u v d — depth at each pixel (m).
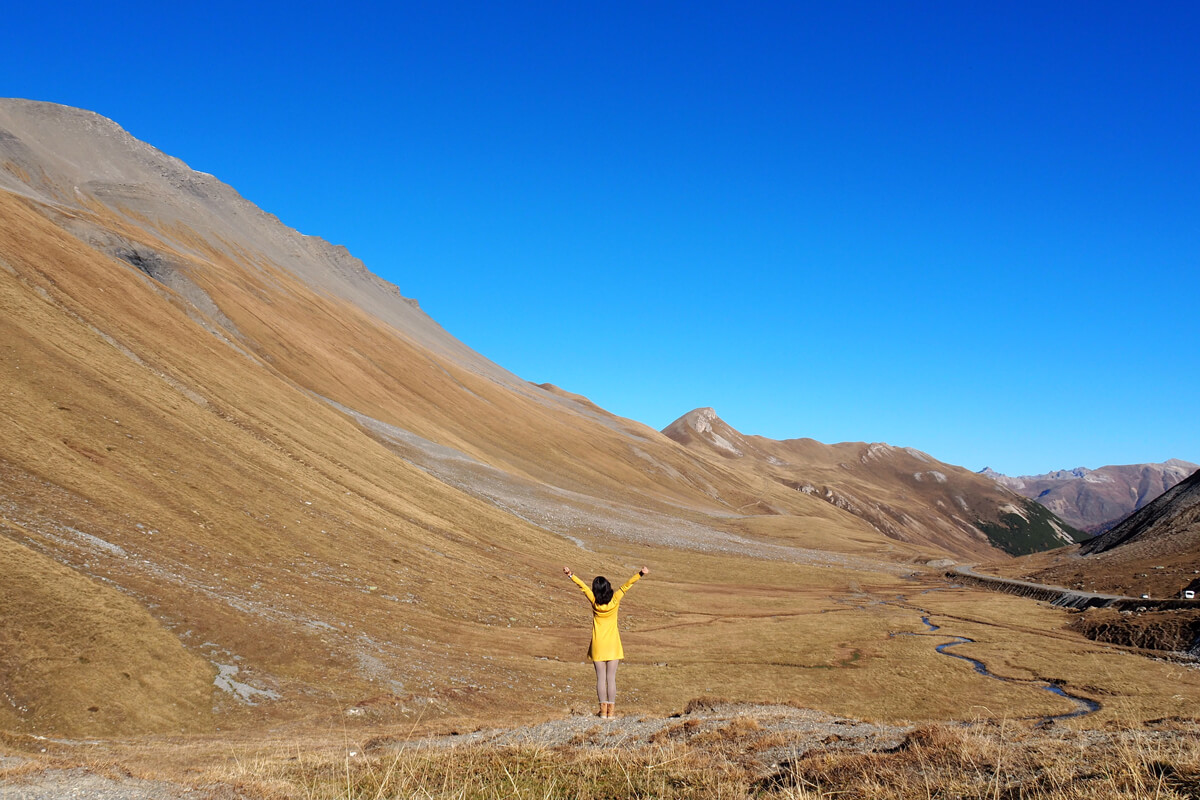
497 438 171.00
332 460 77.81
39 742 19.97
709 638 60.72
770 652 55.09
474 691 36.69
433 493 88.62
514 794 10.04
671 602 80.06
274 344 132.88
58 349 56.91
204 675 29.78
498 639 49.19
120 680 26.83
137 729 24.91
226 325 127.38
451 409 171.75
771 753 12.38
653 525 138.75
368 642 39.50
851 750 11.93
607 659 15.03
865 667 49.69
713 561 114.75
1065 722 15.99
